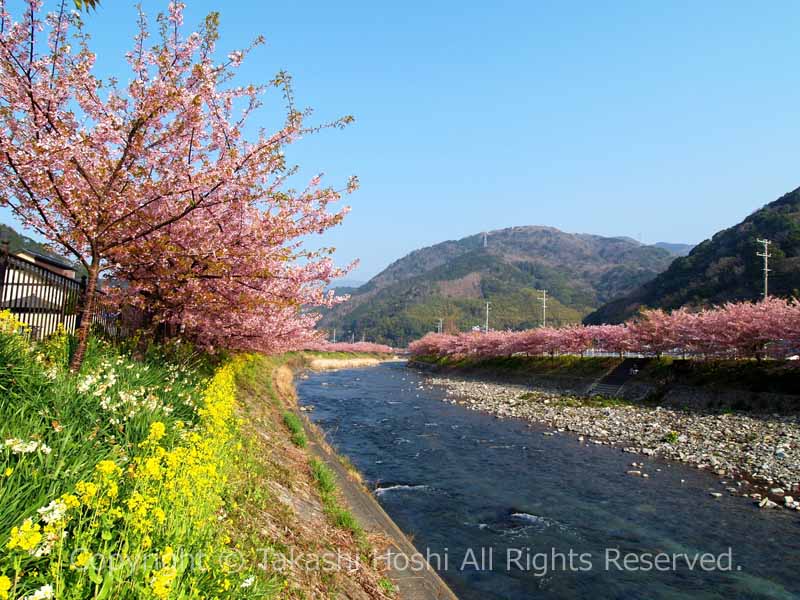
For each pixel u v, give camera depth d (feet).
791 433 61.72
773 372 81.82
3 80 19.02
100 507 10.82
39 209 21.80
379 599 19.22
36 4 18.75
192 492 13.48
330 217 30.42
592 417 85.05
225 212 26.16
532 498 42.88
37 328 28.58
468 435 71.05
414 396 121.19
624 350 129.08
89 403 16.79
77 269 36.94
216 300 31.01
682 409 84.07
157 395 22.41
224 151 24.79
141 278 28.48
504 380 151.43
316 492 29.09
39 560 9.31
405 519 36.63
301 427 49.52
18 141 20.25
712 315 99.71
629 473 51.13
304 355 226.17
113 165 22.67
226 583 10.91
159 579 8.42
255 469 23.16
